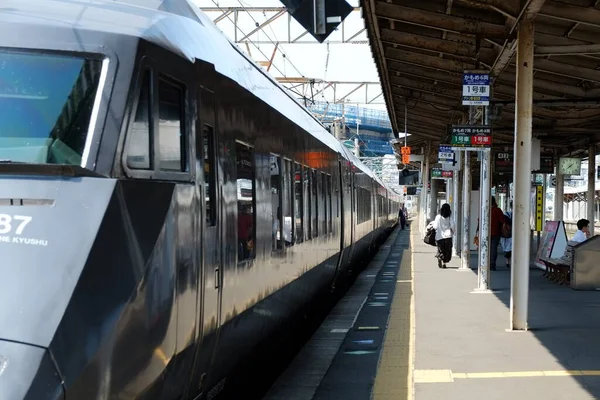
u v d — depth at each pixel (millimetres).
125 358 2961
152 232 3256
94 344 2760
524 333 8406
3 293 2670
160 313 3277
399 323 9805
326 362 7801
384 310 11555
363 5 9398
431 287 13273
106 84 3354
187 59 3979
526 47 8492
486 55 11320
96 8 3717
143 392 3156
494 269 16453
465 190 16672
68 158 3195
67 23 3471
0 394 2445
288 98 8164
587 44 9562
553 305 10609
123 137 3289
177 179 3715
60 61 3381
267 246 6195
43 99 3320
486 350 7488
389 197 40812
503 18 9609
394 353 7875
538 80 12938
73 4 3674
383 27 11438
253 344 6070
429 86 15570
